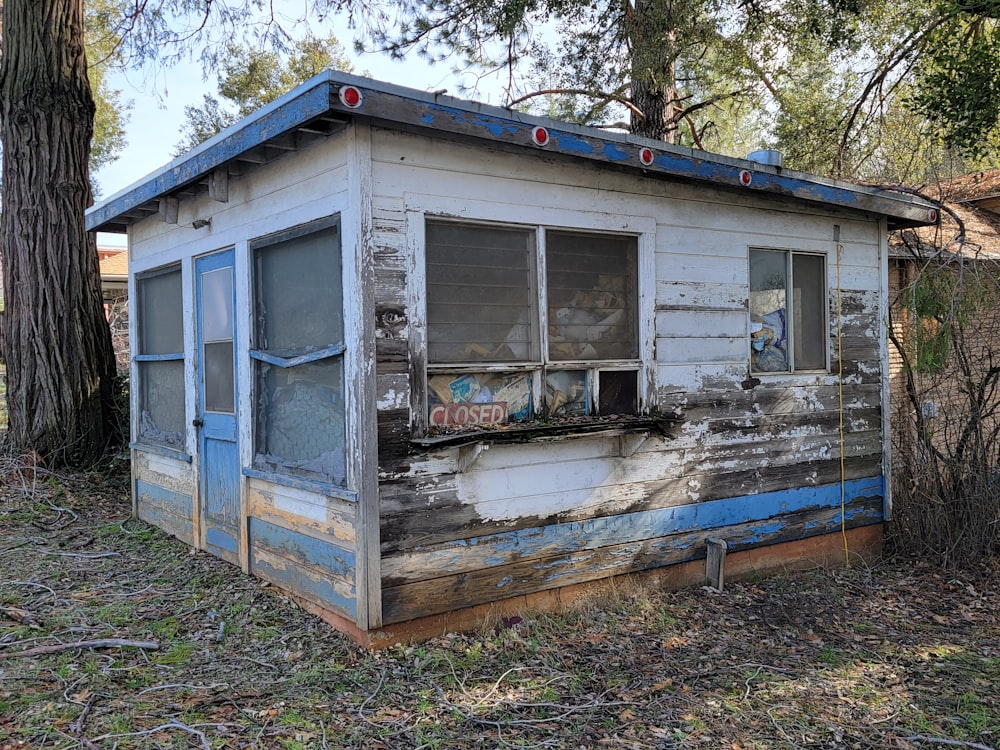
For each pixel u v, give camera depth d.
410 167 4.19
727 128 15.92
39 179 8.03
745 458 5.84
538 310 4.73
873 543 6.76
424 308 4.25
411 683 3.83
